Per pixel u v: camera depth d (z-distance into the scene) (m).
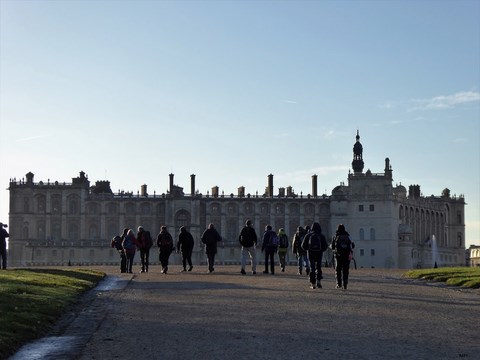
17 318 32.69
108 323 34.38
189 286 57.22
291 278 68.38
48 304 39.38
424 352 26.25
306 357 25.34
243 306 41.12
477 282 58.12
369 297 47.00
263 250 78.06
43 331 31.95
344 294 49.31
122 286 58.41
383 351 26.45
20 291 44.47
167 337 29.94
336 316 36.41
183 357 25.58
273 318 35.62
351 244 54.69
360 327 32.47
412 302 43.75
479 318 35.81
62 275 65.38
